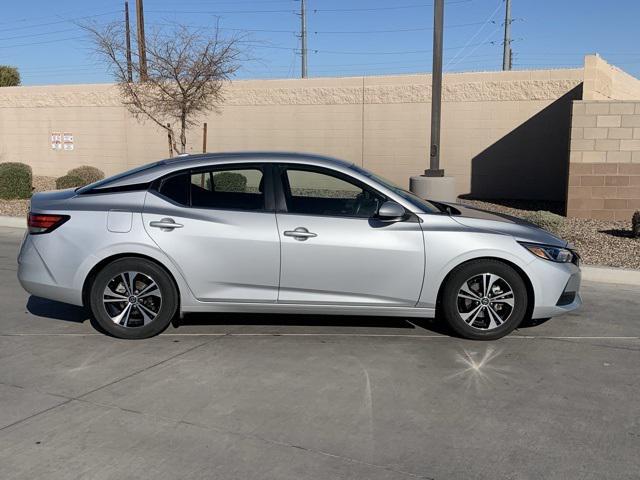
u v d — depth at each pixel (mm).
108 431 4066
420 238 5629
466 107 17250
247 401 4539
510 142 17031
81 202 5773
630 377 5086
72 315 6621
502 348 5707
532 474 3609
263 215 5680
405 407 4473
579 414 4391
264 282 5676
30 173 17062
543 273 5695
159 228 5613
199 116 19828
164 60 16516
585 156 13062
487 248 5617
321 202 5777
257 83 19078
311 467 3658
